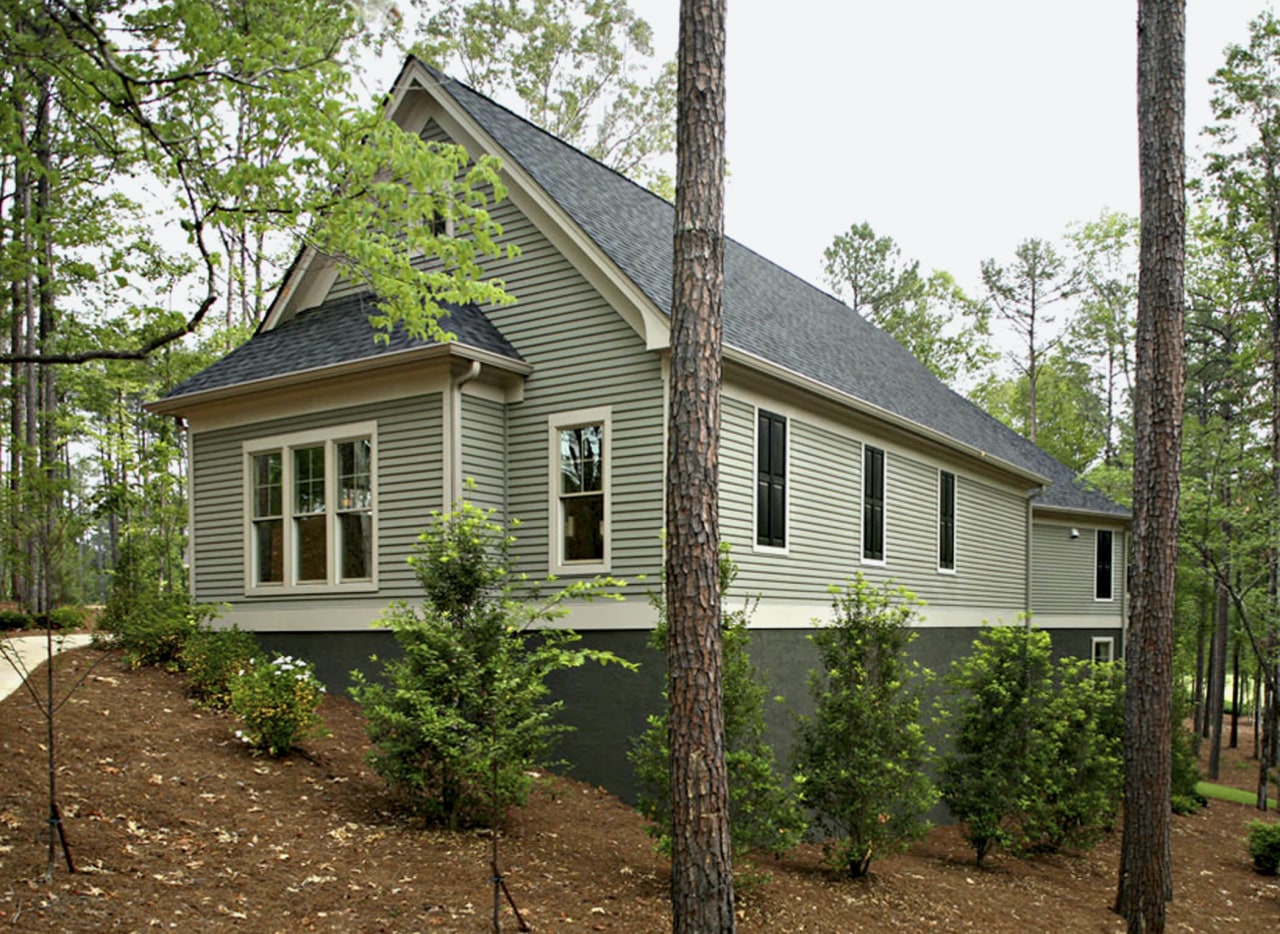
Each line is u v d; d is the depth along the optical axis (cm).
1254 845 1416
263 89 726
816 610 1204
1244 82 1738
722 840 574
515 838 792
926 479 1564
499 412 1119
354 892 621
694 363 600
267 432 1227
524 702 798
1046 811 1111
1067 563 2308
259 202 775
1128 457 2461
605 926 624
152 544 1980
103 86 735
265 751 895
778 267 1980
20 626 1580
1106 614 2409
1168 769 923
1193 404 2928
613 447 1040
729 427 1054
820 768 885
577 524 1073
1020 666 1080
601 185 1370
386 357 1057
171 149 761
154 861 620
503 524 1107
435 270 1182
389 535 1105
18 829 631
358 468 1148
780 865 897
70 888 557
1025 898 955
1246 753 3175
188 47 722
